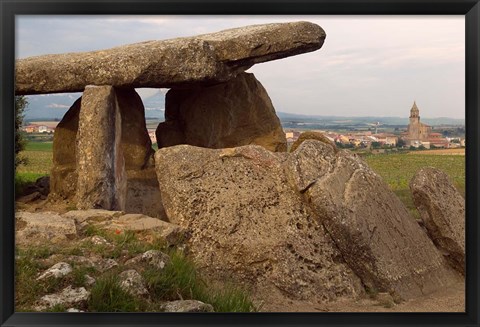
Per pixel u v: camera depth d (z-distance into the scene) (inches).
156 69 471.8
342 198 360.8
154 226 350.0
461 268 405.1
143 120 517.7
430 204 407.8
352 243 351.3
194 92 561.0
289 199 366.9
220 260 352.8
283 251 346.6
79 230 343.0
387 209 380.2
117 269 292.2
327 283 341.7
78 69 484.7
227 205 366.6
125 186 475.8
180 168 380.2
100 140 442.0
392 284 350.3
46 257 297.9
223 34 513.7
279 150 573.0
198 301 279.6
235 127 565.0
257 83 577.9
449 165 652.1
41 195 529.3
